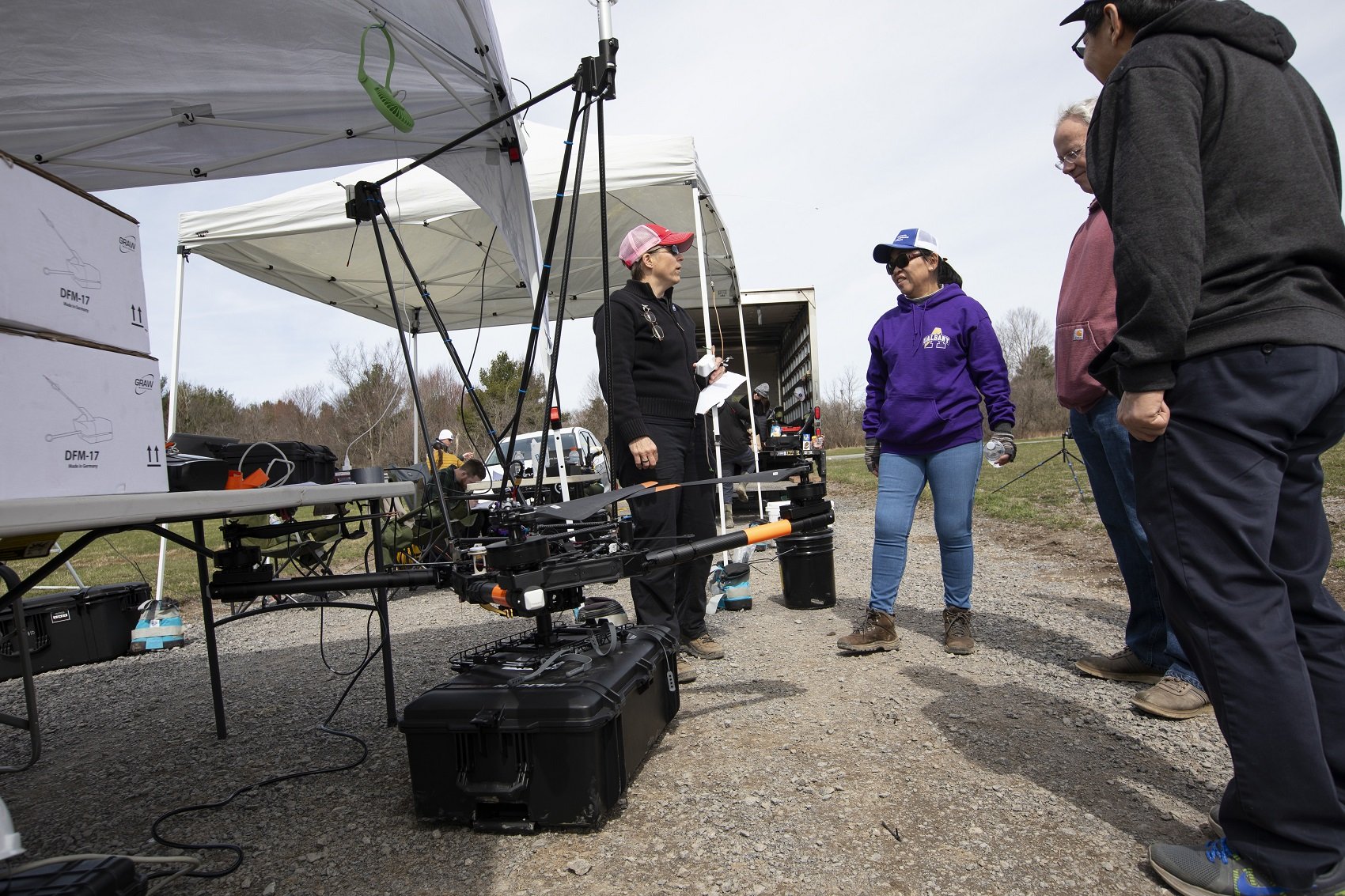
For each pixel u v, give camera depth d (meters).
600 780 2.00
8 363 1.27
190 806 2.37
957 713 2.68
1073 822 1.90
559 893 1.73
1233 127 1.52
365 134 4.20
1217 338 1.50
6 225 1.30
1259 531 1.47
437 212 6.27
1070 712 2.64
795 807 2.07
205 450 2.77
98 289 1.52
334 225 6.31
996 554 6.47
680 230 7.67
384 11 3.10
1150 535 1.60
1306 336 1.45
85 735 3.36
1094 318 2.73
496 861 1.90
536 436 9.92
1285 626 1.46
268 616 6.40
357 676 3.23
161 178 4.41
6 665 4.75
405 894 1.77
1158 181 1.49
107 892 1.36
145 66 3.44
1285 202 1.50
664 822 2.04
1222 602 1.48
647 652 2.46
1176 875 1.59
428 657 4.30
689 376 3.41
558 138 6.71
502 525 2.24
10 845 0.98
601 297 9.72
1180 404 1.54
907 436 3.42
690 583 3.57
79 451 1.42
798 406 11.46
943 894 1.64
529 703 2.01
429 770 2.09
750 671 3.36
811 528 2.43
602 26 2.55
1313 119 1.62
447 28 3.32
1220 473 1.49
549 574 1.92
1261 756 1.45
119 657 5.20
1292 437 1.50
